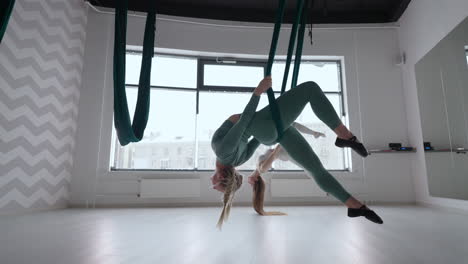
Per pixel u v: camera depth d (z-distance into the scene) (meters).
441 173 3.61
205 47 4.68
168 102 4.64
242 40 4.76
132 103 4.62
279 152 2.74
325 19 4.84
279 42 4.79
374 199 4.32
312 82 1.49
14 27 3.08
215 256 1.34
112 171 4.18
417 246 1.58
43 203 3.54
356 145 1.43
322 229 2.14
